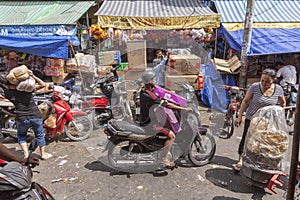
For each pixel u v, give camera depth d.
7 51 9.41
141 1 12.00
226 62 8.71
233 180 3.93
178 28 10.13
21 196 2.03
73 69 8.41
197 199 3.49
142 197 3.55
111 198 3.53
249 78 8.34
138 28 10.09
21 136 4.34
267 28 9.41
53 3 11.51
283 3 11.34
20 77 3.99
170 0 12.16
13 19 10.47
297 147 2.03
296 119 1.99
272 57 8.77
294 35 8.70
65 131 5.34
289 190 2.14
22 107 4.20
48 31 9.74
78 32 10.53
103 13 10.27
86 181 3.92
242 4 11.08
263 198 3.48
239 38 8.55
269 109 3.52
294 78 7.45
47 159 4.60
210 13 10.34
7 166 2.04
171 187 3.77
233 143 5.32
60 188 3.75
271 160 3.30
